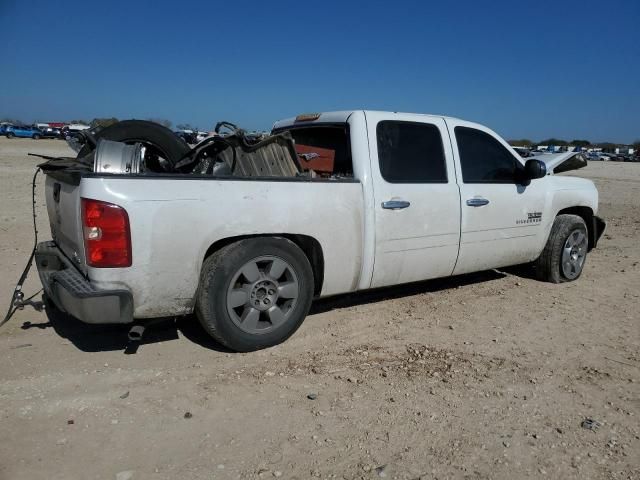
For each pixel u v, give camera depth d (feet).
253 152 14.75
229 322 13.10
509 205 18.56
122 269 11.64
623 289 20.42
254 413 10.85
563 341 15.11
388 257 15.69
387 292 19.24
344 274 14.96
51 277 12.94
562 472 9.25
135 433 10.04
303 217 13.82
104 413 10.69
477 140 18.06
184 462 9.22
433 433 10.30
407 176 16.06
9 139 181.57
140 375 12.31
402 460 9.45
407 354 13.93
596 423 10.82
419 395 11.76
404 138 16.20
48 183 15.35
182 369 12.67
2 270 20.59
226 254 12.87
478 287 20.18
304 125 17.39
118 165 12.57
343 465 9.26
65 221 13.39
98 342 14.15
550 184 20.18
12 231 27.99
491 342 14.89
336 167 15.97
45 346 13.80
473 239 17.66
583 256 21.65
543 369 13.25
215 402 11.23
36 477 8.71
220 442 9.83
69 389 11.58
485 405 11.41
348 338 14.90
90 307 11.46
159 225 11.85
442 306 17.87
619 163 196.54
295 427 10.38
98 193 11.34
